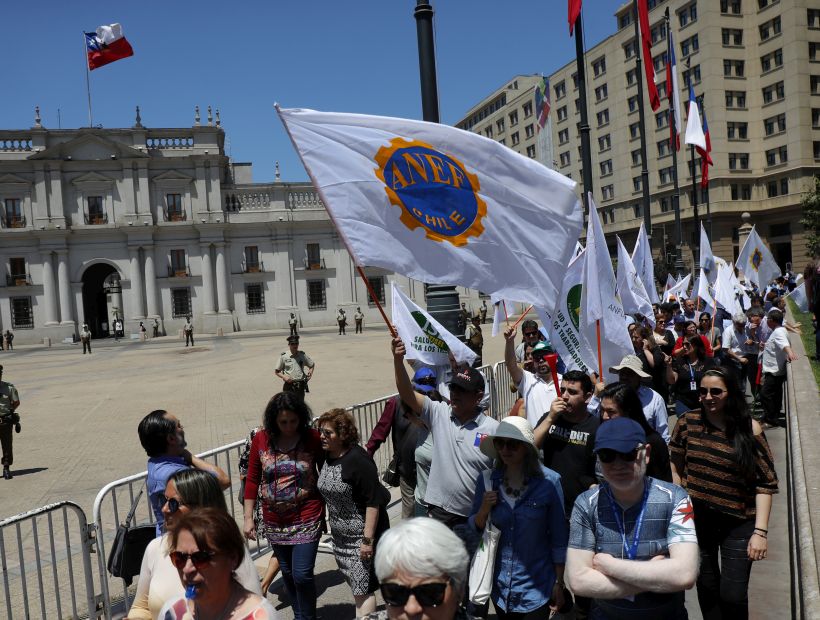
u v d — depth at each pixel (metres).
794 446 5.57
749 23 57.16
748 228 37.72
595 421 4.18
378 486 4.24
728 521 3.73
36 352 42.94
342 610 4.77
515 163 4.48
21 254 50.41
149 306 51.81
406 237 4.14
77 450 11.88
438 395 5.11
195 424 13.95
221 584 2.43
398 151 4.18
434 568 1.97
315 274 54.81
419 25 7.35
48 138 51.06
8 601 3.96
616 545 2.75
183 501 3.02
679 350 7.36
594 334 5.36
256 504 4.51
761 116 57.56
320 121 4.05
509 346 5.52
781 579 4.72
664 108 59.78
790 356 8.97
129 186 51.50
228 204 54.06
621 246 9.34
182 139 53.09
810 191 44.62
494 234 4.43
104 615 4.46
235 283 53.75
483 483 3.56
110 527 7.09
